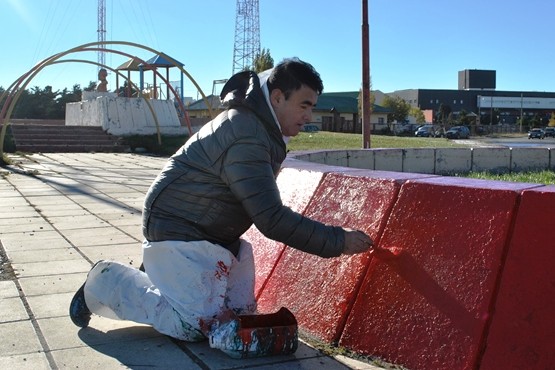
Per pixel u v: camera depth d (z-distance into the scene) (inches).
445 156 363.3
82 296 123.9
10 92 661.9
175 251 110.7
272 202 103.0
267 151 105.2
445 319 100.0
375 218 121.8
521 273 94.3
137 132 974.4
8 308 140.6
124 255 199.8
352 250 108.3
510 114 4392.2
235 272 119.0
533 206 97.1
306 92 107.0
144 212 114.9
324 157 289.9
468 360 93.9
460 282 101.0
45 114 2388.0
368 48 538.6
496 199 102.8
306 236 103.9
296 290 130.4
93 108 1022.4
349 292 117.9
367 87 540.1
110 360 108.9
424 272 107.0
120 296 120.3
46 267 181.8
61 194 375.9
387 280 112.7
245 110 106.0
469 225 104.6
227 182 105.3
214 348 110.6
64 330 125.6
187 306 111.8
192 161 108.0
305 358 109.3
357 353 110.5
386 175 132.2
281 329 108.6
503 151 379.9
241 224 112.9
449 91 4463.6
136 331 124.6
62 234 237.8
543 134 2337.6
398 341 105.0
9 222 266.2
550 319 88.2
